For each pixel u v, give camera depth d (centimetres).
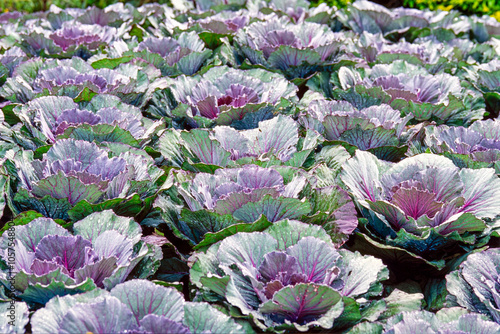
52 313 217
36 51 530
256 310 249
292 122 356
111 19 611
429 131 386
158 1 820
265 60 491
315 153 371
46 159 315
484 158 355
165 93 440
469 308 263
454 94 454
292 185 296
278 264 249
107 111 374
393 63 483
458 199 299
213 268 260
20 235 258
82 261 258
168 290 227
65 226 289
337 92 455
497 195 312
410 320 226
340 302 235
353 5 631
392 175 319
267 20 554
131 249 260
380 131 367
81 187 287
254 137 354
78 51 519
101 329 210
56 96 380
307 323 246
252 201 278
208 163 337
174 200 312
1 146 337
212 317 224
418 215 305
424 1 759
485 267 272
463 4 741
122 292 224
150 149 364
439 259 313
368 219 318
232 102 402
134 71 442
